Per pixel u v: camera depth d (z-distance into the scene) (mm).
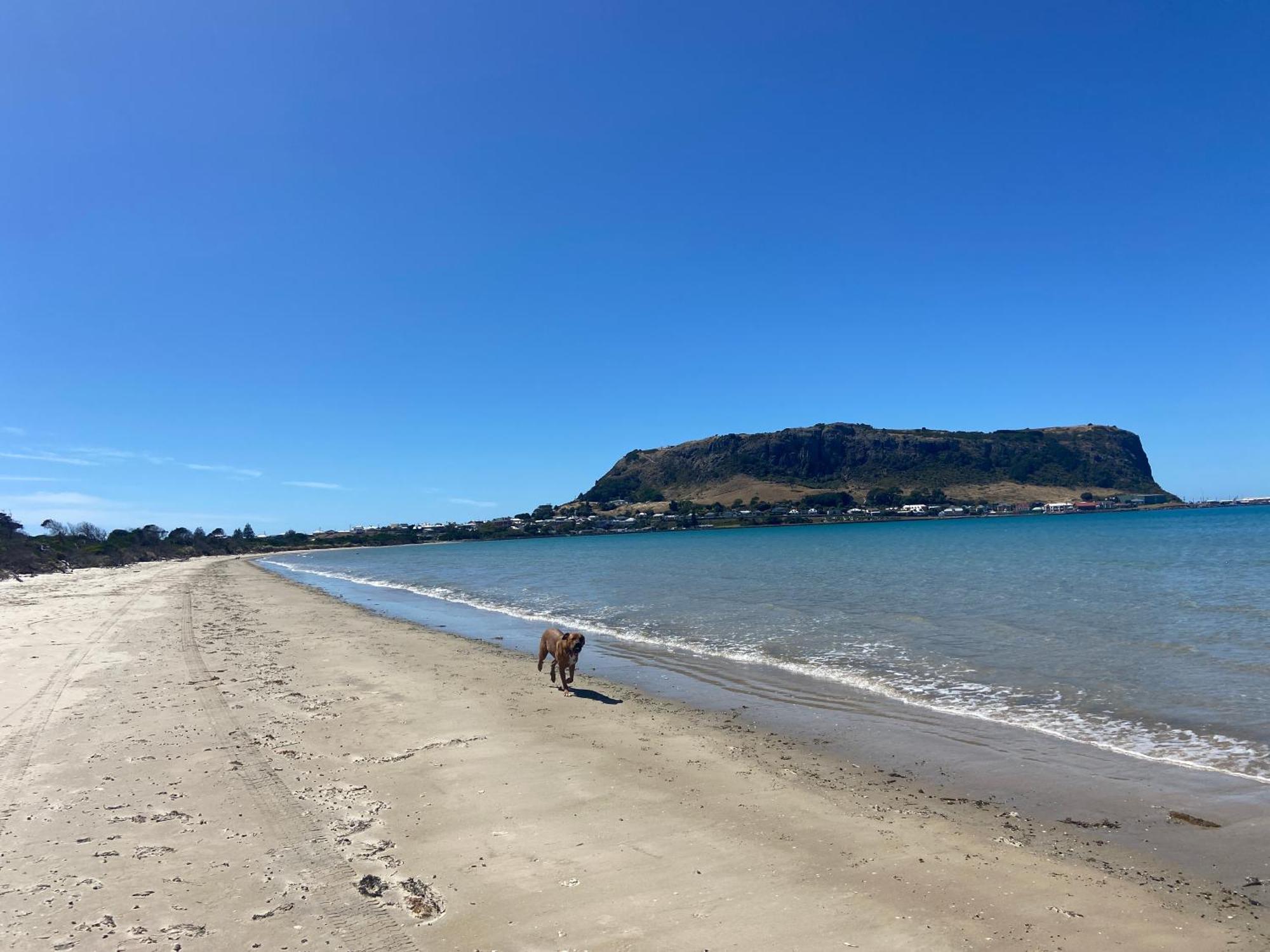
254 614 24750
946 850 6066
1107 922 4918
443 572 55688
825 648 15547
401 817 6695
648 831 6445
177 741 8930
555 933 4754
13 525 66125
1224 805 6910
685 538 124000
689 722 10234
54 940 4594
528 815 6789
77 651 15641
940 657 14117
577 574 43688
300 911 5000
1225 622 16656
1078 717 9953
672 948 4586
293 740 9094
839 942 4668
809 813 6902
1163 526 87000
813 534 109062
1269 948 4586
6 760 8172
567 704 11273
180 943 4578
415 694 11805
